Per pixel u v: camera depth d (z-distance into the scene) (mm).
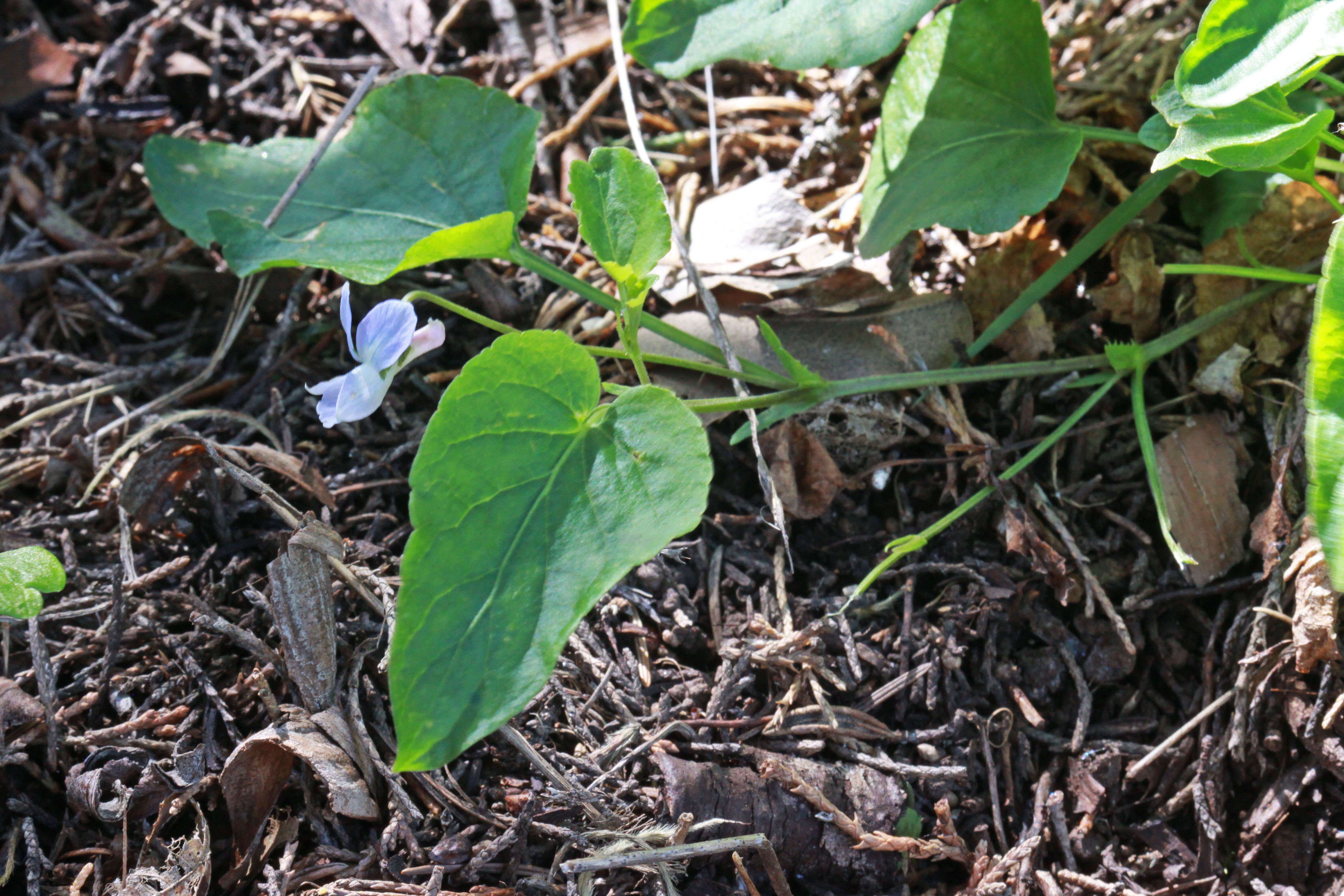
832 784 464
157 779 459
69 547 484
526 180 498
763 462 468
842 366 498
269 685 468
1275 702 470
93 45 553
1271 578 476
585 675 474
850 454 497
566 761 464
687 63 492
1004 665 479
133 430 503
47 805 464
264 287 521
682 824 450
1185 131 448
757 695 475
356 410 452
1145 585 483
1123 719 478
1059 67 539
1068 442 496
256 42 551
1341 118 510
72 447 492
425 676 428
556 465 440
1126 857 469
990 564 484
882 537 491
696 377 499
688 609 481
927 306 502
